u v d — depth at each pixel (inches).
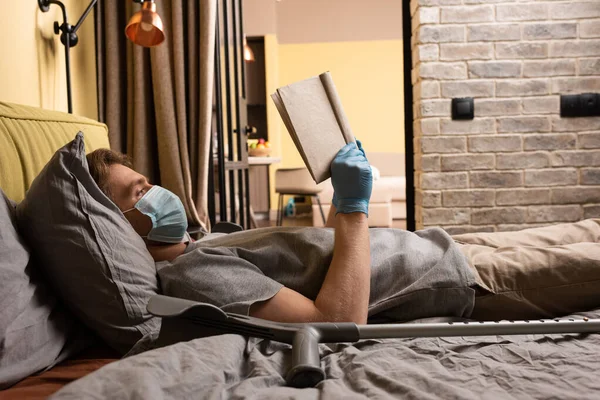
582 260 50.0
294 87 50.5
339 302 43.5
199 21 107.9
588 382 29.8
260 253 48.8
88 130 71.9
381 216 251.3
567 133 117.6
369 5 332.5
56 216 41.5
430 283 48.8
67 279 41.7
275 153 331.0
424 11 117.6
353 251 45.6
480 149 118.6
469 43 117.6
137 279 43.0
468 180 119.2
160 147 104.9
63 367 39.3
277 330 36.7
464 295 49.1
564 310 51.0
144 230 50.6
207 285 44.1
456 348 37.8
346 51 336.2
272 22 325.1
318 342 36.3
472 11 117.2
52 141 59.2
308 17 334.6
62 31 85.6
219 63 124.9
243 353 35.6
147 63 106.1
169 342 37.6
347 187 47.7
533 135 117.9
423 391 28.8
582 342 38.2
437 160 119.2
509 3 116.7
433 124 118.9
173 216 51.4
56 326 40.1
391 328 37.4
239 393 27.7
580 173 117.8
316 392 29.4
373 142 340.2
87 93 104.3
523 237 61.8
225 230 75.7
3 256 36.9
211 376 28.7
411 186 131.1
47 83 84.7
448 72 118.1
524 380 30.4
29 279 39.7
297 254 49.6
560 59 116.8
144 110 105.2
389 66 335.3
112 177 50.6
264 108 343.0
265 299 43.1
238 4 157.0
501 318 51.2
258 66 341.7
